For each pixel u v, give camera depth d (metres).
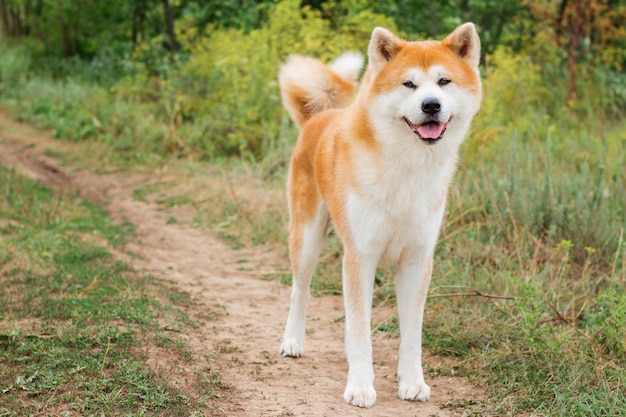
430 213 3.71
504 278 5.04
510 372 3.86
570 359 3.87
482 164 7.18
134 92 13.74
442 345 4.35
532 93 10.95
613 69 12.95
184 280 5.84
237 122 10.82
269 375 3.98
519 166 7.34
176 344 4.19
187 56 13.60
